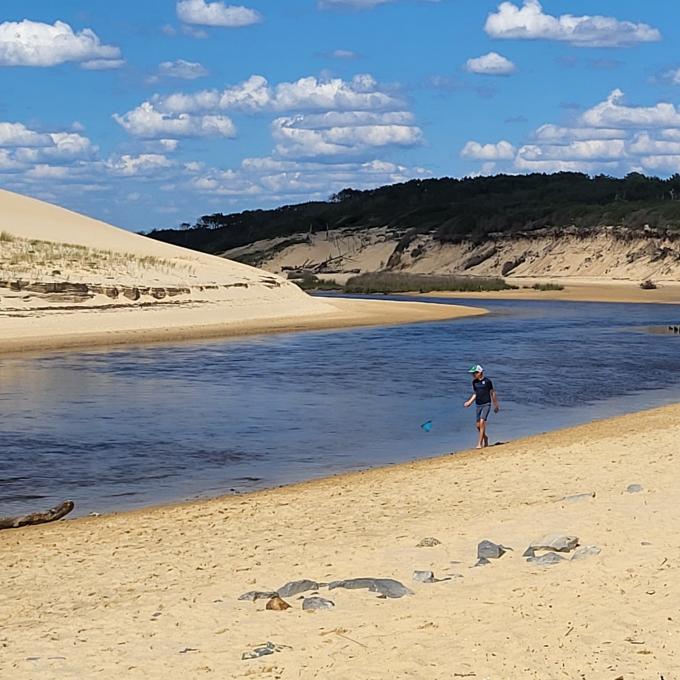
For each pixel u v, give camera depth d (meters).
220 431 21.80
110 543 12.23
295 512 13.57
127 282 54.09
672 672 6.77
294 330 52.53
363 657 7.41
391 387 29.45
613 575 9.05
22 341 42.59
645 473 14.75
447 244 159.38
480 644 7.48
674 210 137.88
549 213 157.62
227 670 7.36
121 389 28.80
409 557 10.58
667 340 47.09
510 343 45.28
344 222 193.62
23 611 9.44
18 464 18.30
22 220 70.56
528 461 16.61
